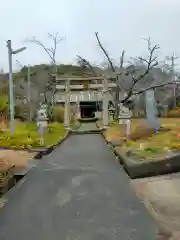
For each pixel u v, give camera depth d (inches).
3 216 255.8
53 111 1615.4
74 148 715.4
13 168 444.8
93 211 264.1
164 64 1956.2
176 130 796.6
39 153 585.6
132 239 204.2
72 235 213.9
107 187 345.7
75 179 385.7
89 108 2257.6
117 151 578.9
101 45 1724.9
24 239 209.2
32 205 283.1
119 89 1604.3
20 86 1844.2
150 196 305.9
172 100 2025.1
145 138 717.3
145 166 392.5
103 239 206.1
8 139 768.9
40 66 2111.2
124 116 913.5
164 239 202.8
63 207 276.4
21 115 1566.2
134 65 1787.6
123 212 260.2
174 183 350.6
